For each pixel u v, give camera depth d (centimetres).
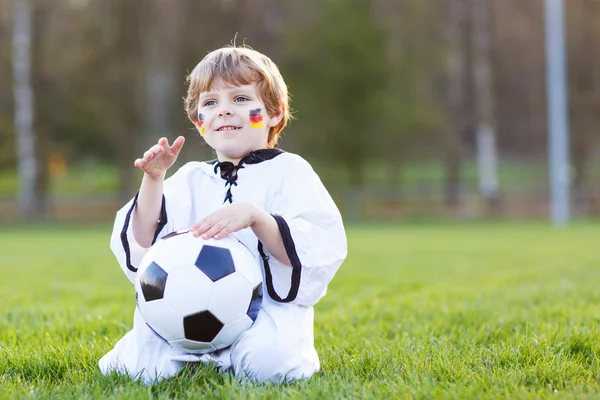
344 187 2697
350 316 499
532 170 3819
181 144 316
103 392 288
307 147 2620
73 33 2503
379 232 1805
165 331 297
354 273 820
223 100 324
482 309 519
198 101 333
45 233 1869
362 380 309
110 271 898
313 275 307
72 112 2562
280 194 322
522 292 614
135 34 2512
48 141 2675
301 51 2561
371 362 339
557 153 2067
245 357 299
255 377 299
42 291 679
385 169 3297
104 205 2584
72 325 448
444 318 484
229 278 293
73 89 2512
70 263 1012
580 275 753
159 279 295
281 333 301
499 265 905
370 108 2561
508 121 3447
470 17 2702
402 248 1238
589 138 2864
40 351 362
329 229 315
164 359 308
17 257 1122
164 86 2744
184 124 2652
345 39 2522
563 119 2062
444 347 373
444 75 2891
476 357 349
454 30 2711
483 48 2697
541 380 307
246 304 297
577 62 2803
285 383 298
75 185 3475
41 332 429
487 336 414
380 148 2659
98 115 2542
